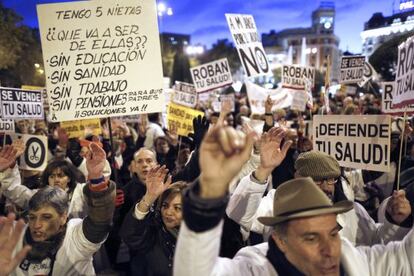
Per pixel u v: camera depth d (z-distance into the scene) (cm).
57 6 336
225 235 331
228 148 124
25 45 2394
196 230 134
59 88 338
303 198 170
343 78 719
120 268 453
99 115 345
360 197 463
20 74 2409
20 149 401
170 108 696
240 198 262
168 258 264
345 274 198
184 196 134
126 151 841
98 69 343
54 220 237
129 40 346
